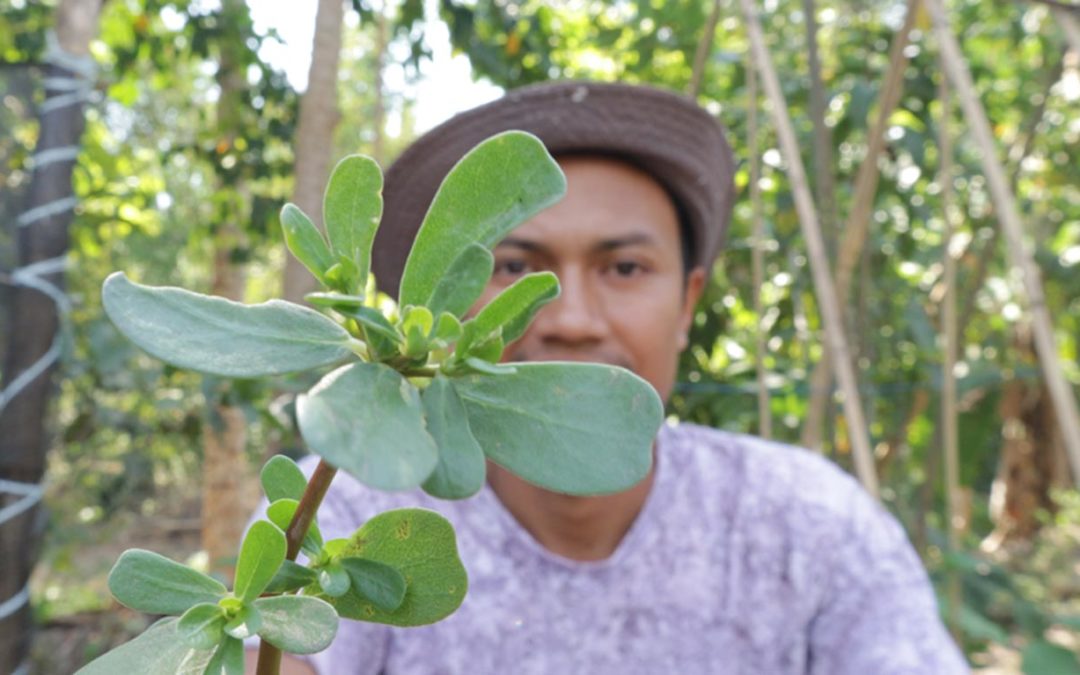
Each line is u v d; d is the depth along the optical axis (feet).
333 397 0.40
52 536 5.05
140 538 7.38
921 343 3.72
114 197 3.79
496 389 0.48
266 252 6.46
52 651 5.05
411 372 0.47
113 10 4.76
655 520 1.79
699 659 1.77
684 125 1.72
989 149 2.03
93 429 4.44
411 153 1.77
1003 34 4.49
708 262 2.07
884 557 1.84
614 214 1.65
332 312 0.49
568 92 1.63
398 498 1.78
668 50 3.76
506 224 0.50
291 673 1.41
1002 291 5.18
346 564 0.50
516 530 1.76
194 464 7.31
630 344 1.67
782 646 1.81
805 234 2.35
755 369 3.76
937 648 1.70
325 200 0.51
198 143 4.72
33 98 2.99
